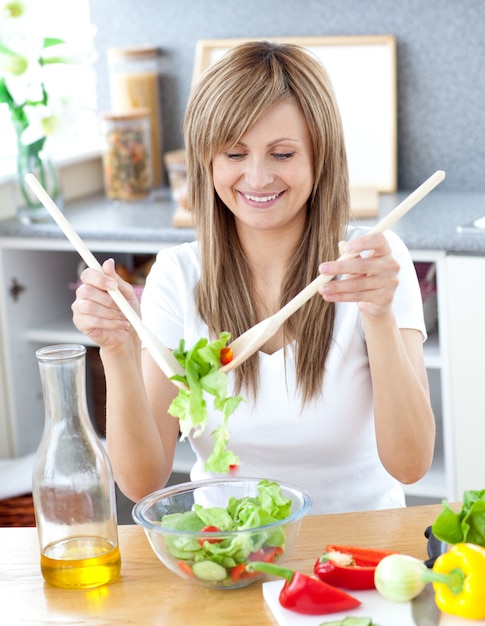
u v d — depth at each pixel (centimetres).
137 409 159
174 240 279
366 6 316
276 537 124
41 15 329
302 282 178
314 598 117
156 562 135
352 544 137
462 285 255
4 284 305
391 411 162
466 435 262
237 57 166
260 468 179
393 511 147
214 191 176
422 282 282
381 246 138
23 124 296
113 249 288
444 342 260
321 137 168
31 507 248
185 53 341
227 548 122
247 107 161
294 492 135
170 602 124
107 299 143
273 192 167
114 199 329
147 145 327
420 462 167
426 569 120
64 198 338
